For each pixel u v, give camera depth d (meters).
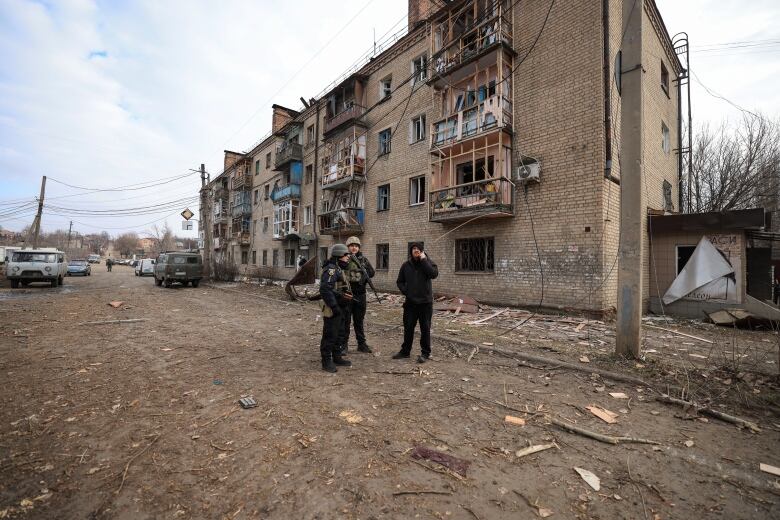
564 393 3.90
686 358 5.10
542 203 10.14
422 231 14.03
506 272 10.89
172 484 2.28
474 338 6.49
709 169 17.44
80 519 1.96
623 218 4.92
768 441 2.87
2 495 2.15
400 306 11.30
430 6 14.62
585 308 9.16
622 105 4.94
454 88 12.65
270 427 3.07
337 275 5.03
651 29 11.51
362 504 2.09
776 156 15.70
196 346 6.09
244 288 18.58
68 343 6.22
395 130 15.58
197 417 3.27
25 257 17.91
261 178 29.44
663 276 9.94
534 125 10.42
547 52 10.21
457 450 2.71
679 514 2.04
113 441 2.83
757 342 6.26
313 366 4.91
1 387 4.04
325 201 20.52
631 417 3.31
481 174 11.87
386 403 3.60
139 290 17.11
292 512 2.02
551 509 2.07
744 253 8.70
